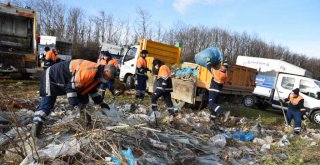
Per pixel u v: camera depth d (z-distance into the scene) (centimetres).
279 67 1728
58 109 696
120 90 1245
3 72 1292
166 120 716
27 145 424
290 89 1414
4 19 1302
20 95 948
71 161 398
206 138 657
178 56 1393
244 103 1527
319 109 1302
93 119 520
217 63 1035
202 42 4066
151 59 1191
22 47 1352
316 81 1357
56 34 4075
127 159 408
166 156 477
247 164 560
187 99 1015
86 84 469
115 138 460
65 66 461
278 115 1351
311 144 746
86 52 3812
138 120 634
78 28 4156
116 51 2547
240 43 4391
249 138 739
